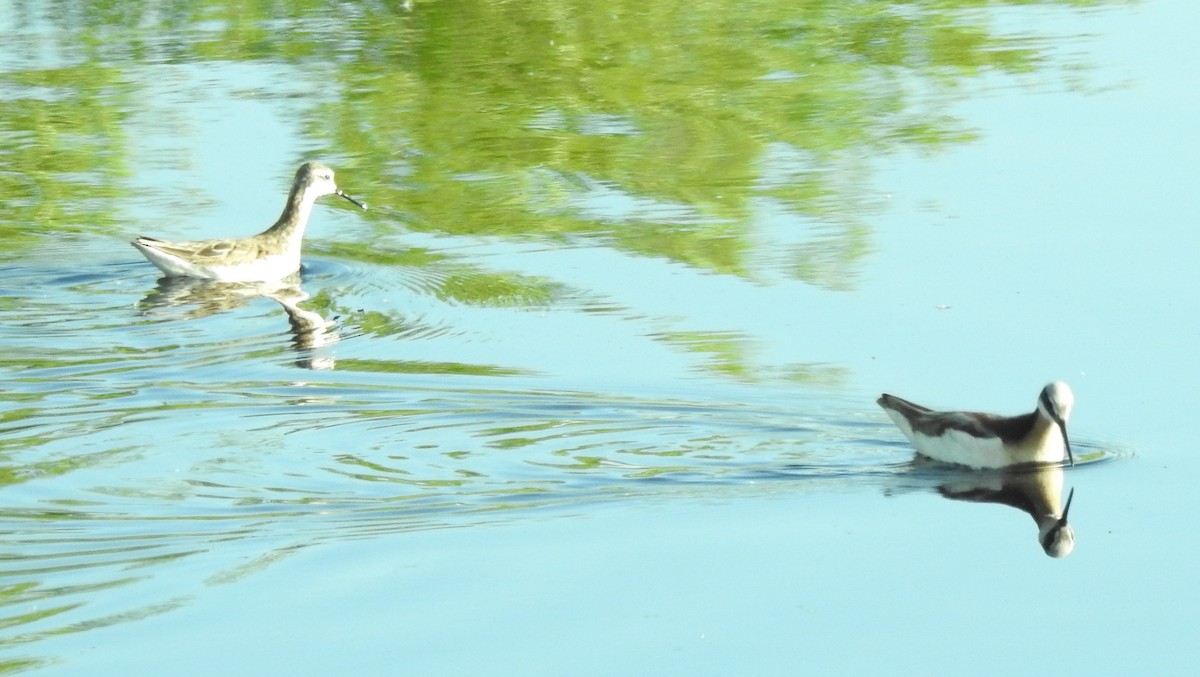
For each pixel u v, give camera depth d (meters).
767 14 33.81
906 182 22.19
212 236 21.55
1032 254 19.14
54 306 18.92
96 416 15.05
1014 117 25.06
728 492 13.19
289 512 12.72
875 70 28.67
